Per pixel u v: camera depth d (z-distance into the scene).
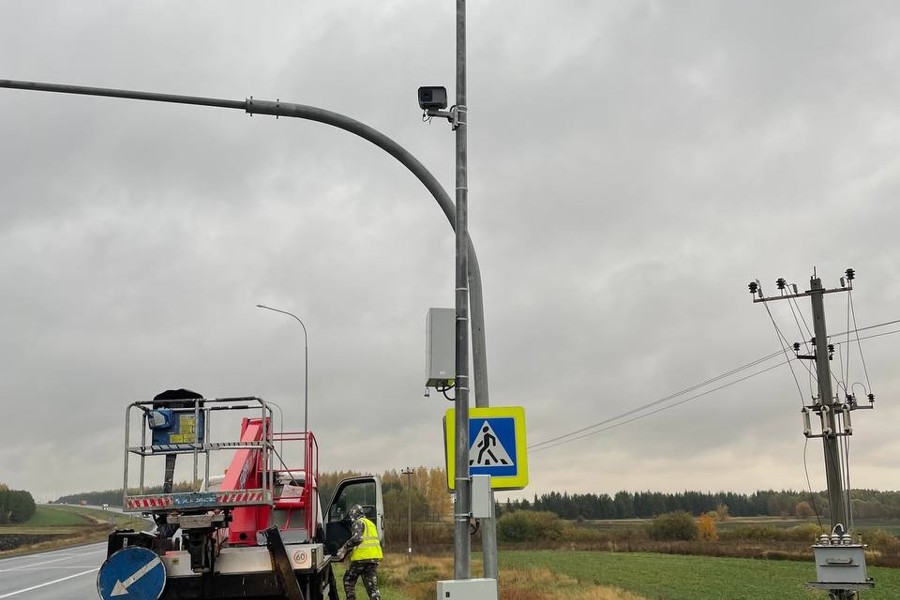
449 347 10.00
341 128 10.76
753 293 26.52
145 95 10.48
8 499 132.00
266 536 12.39
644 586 42.25
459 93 10.54
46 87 10.33
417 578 37.75
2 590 24.98
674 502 132.38
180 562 12.22
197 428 12.03
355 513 16.05
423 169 10.76
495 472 10.39
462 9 10.73
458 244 10.20
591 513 133.75
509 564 57.03
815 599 36.50
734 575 48.78
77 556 49.72
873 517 87.56
